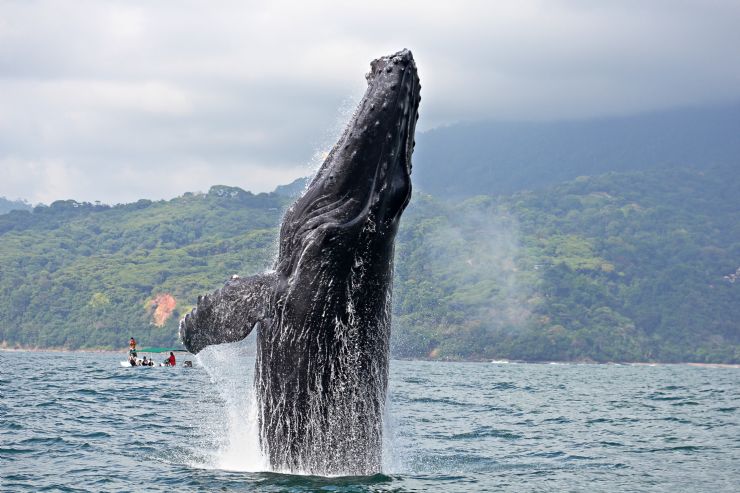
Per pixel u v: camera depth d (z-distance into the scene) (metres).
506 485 30.77
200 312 28.61
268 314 27.61
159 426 47.53
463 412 65.25
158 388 82.25
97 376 108.06
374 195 26.39
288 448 28.47
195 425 48.19
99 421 49.97
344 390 27.61
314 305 26.77
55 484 29.95
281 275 27.53
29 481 30.52
